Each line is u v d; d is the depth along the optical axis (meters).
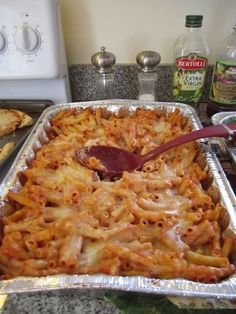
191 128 0.67
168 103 0.76
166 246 0.43
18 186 0.53
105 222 0.46
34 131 0.67
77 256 0.40
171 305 0.37
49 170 0.56
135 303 0.37
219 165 0.56
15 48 0.73
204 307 0.36
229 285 0.36
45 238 0.43
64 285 0.35
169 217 0.45
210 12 0.79
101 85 0.86
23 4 0.69
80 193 0.50
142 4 0.79
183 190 0.52
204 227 0.44
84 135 0.67
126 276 0.38
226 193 0.50
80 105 0.77
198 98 0.80
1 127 0.74
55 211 0.48
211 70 0.85
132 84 0.88
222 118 0.69
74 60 0.87
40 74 0.76
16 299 0.38
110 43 0.85
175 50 0.82
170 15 0.80
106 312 0.36
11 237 0.43
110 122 0.71
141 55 0.76
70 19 0.81
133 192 0.50
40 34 0.71
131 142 0.64
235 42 0.77
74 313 0.36
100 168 0.58
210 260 0.41
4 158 0.62
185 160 0.59
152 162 0.58
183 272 0.39
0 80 0.80
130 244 0.42
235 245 0.42
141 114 0.74
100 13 0.80
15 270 0.41
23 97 0.84
